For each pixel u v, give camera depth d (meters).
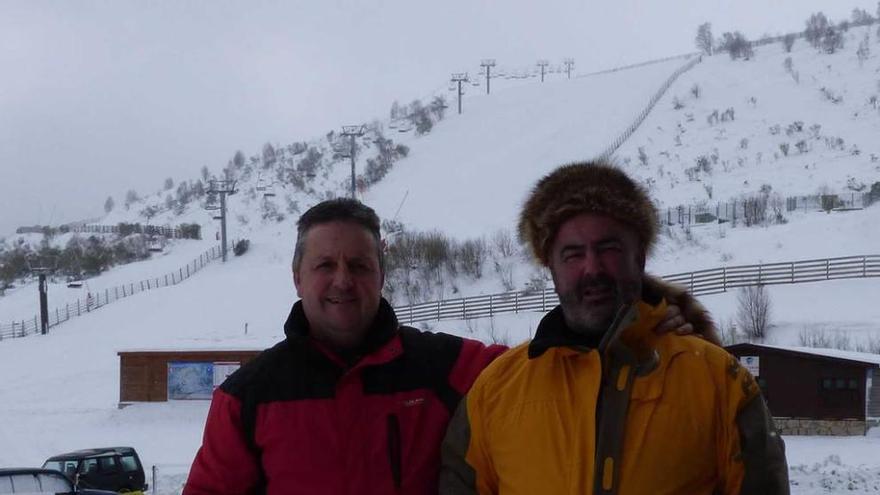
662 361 3.78
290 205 91.06
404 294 47.81
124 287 61.09
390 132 118.19
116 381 38.59
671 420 3.69
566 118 98.56
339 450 4.25
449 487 4.17
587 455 3.74
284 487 4.25
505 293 42.09
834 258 41.84
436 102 122.75
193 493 4.38
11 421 30.98
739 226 52.41
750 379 3.81
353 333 4.40
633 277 3.93
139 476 18.08
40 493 12.24
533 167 82.75
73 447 26.00
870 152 70.31
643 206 3.98
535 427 3.88
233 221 89.44
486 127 104.38
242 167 121.31
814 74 96.69
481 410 4.10
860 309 36.25
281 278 55.50
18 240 100.31
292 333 4.40
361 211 4.50
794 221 51.97
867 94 87.19
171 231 84.12
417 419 4.36
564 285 3.94
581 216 3.92
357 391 4.34
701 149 79.00
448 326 39.59
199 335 45.34
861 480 16.55
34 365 43.38
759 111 88.00
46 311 51.53
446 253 49.94
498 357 4.23
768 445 3.74
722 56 112.31
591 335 3.95
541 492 3.79
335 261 4.38
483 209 72.31
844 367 25.20
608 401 3.75
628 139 86.81
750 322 34.28
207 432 4.46
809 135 77.56
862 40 105.62
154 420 30.59
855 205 54.44
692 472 3.68
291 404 4.32
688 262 46.31
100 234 90.81
